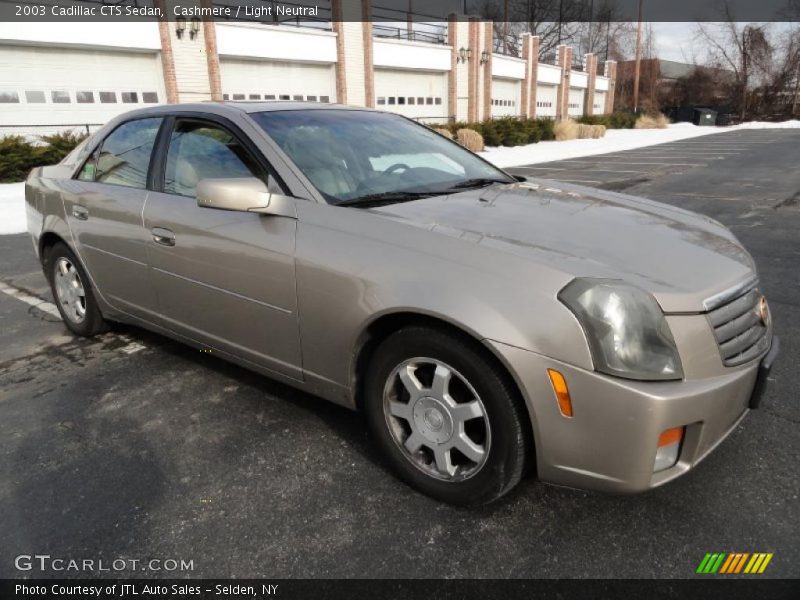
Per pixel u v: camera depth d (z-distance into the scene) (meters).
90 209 3.46
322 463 2.52
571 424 1.86
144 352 3.75
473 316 1.93
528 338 1.87
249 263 2.58
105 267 3.44
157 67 19.00
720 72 58.75
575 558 1.96
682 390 1.82
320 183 2.59
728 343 2.03
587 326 1.82
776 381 3.19
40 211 3.94
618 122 44.59
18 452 2.66
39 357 3.72
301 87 23.28
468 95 30.77
